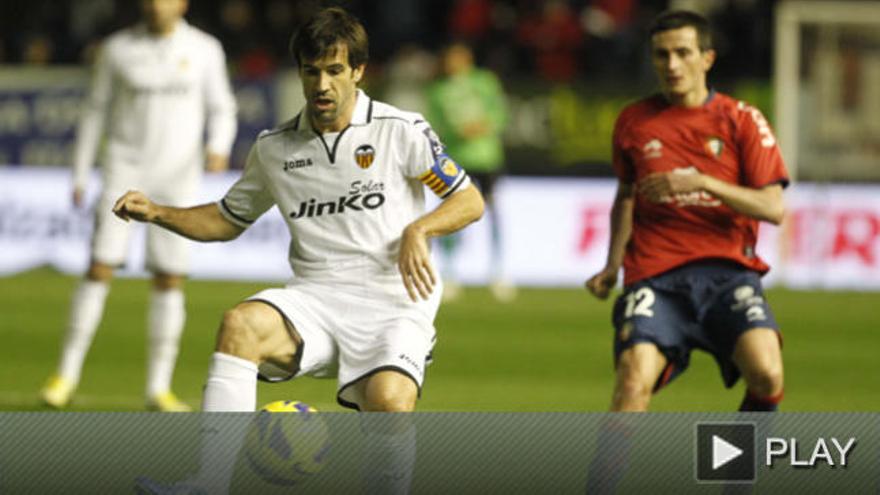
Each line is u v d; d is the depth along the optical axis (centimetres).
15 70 6050
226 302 5072
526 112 5978
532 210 5962
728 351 2139
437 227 1920
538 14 7138
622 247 2258
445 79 5478
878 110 6075
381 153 1959
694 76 2198
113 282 5738
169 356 3030
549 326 4622
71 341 3062
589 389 3388
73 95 6022
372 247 1967
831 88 6091
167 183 3081
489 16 7119
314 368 1981
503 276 5881
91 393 3244
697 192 2178
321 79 1900
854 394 3369
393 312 1969
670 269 2169
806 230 6009
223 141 3145
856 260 6012
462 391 3325
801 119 6084
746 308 2116
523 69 6962
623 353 2114
